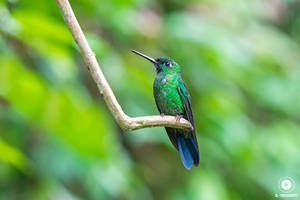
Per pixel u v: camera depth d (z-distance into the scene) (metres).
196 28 9.77
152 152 10.23
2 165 8.08
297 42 15.70
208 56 9.70
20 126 7.85
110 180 7.79
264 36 11.93
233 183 10.86
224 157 9.73
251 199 11.24
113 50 8.81
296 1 14.81
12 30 5.90
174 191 9.49
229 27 11.02
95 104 9.05
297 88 11.89
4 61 5.80
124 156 8.73
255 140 10.67
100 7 8.45
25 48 7.61
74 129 6.09
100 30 9.41
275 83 11.70
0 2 5.91
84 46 4.17
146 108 8.76
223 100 10.11
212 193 9.07
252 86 11.22
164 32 9.84
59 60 6.72
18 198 7.98
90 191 7.77
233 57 9.90
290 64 12.35
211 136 9.75
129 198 8.75
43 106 5.92
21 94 5.83
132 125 4.59
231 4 11.21
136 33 9.49
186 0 10.68
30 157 7.73
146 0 8.91
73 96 6.57
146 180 10.09
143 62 9.69
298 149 11.40
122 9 8.47
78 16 8.95
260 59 11.45
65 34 5.79
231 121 9.93
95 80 4.29
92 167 7.61
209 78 10.10
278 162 11.02
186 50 9.84
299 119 12.88
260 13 12.16
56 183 7.83
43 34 5.86
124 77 8.23
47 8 7.00
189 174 10.02
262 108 13.00
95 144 6.25
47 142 7.81
